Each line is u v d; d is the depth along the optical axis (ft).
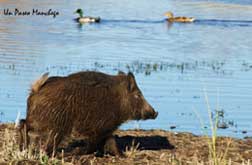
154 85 169.99
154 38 290.97
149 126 123.34
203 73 192.65
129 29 325.83
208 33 320.70
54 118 76.84
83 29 315.17
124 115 83.61
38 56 212.84
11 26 302.25
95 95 80.07
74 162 78.02
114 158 81.51
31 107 77.20
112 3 464.65
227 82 178.50
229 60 225.35
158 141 92.89
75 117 78.74
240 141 95.25
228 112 140.77
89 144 82.23
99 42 264.11
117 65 203.10
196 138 95.81
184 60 222.28
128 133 98.94
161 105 145.59
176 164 78.38
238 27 353.92
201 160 79.92
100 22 352.08
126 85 83.56
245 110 141.28
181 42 279.28
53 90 77.56
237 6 469.98
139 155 83.41
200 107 144.36
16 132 90.38
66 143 87.04
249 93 163.02
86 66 197.67
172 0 510.58
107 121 81.35
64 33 289.94
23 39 256.32
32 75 176.04
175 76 185.47
